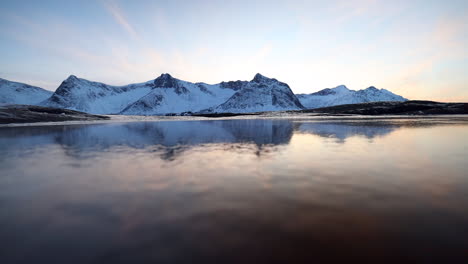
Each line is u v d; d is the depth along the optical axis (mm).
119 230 5156
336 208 6066
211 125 44469
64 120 55562
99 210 6145
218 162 11695
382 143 17656
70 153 14570
